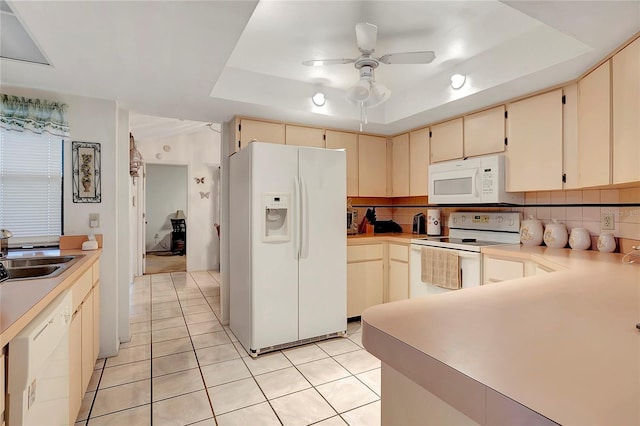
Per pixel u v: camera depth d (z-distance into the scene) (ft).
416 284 10.59
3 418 2.89
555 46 6.58
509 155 8.78
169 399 6.61
